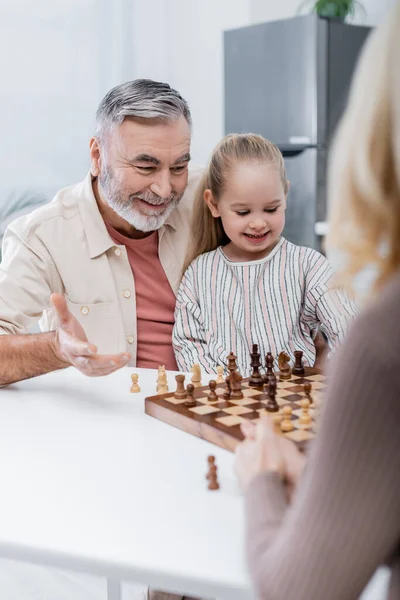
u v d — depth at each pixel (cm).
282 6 394
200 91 405
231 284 174
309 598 55
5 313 168
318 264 171
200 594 74
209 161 177
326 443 55
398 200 56
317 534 54
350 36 332
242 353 170
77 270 178
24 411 128
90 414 126
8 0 328
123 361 129
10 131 335
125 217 172
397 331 52
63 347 134
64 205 182
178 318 178
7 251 179
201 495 92
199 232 183
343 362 54
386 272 59
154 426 119
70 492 94
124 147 163
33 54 337
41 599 182
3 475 100
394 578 58
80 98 354
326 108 326
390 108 54
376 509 53
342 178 59
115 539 81
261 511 67
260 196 164
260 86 345
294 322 171
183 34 393
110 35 363
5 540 82
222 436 107
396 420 52
